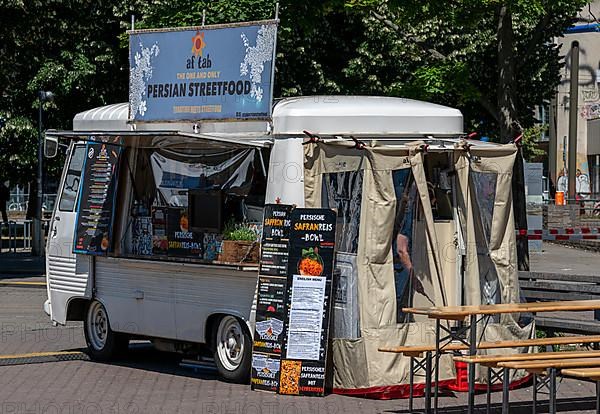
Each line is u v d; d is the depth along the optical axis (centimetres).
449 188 1202
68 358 1434
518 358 966
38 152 3312
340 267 1153
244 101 1223
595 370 895
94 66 3319
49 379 1274
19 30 3206
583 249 3675
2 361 1405
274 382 1157
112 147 1391
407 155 1150
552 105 5488
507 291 1214
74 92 3403
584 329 1336
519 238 1603
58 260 1459
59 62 3328
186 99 1284
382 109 1190
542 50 3431
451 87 1692
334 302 1155
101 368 1353
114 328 1370
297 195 1167
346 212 1158
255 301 1184
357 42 3359
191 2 1720
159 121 1316
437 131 1216
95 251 1381
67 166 1466
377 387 1129
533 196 3162
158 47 1316
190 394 1166
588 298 1396
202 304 1245
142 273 1323
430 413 1076
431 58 1770
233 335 1232
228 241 1208
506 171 1216
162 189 1336
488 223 1211
